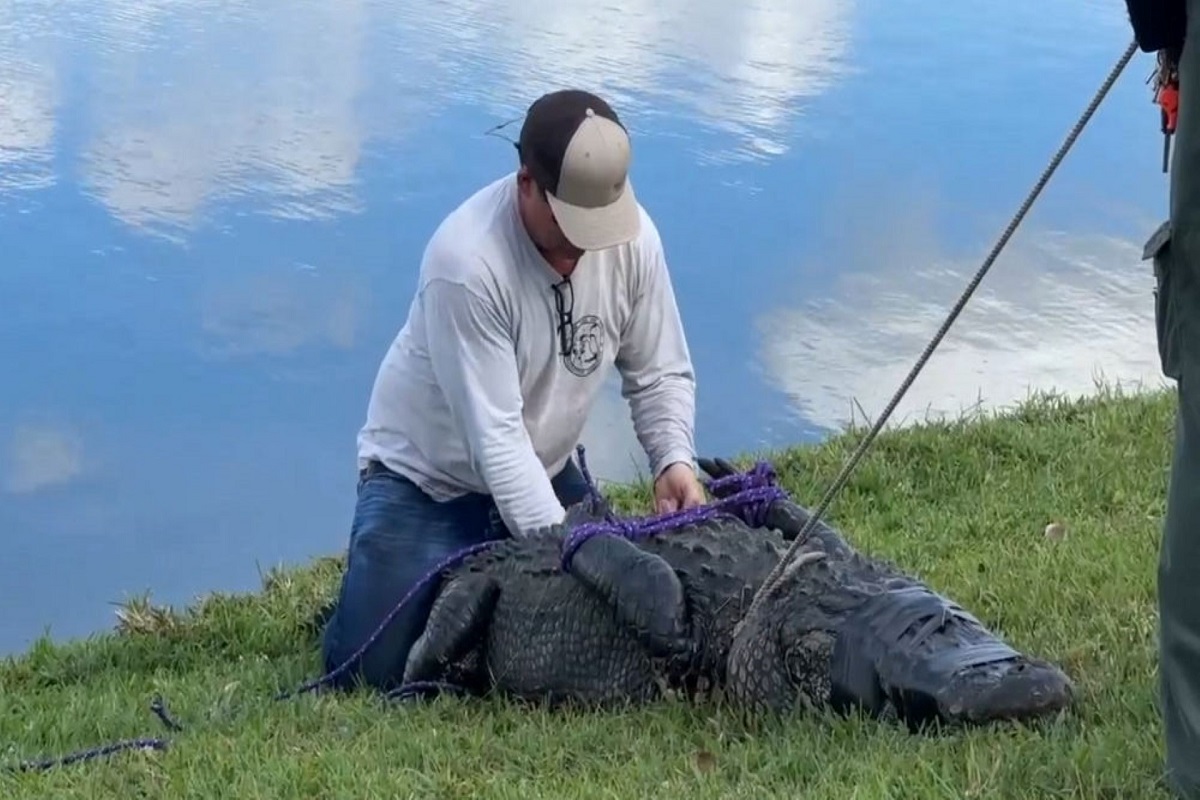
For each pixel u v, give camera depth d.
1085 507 7.81
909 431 8.99
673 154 14.91
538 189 5.53
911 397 10.79
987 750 4.32
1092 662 5.27
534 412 6.05
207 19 18.91
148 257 12.73
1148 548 6.75
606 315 6.02
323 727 5.60
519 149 5.60
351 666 6.32
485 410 5.82
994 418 9.20
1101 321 11.96
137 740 5.57
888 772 4.29
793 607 5.09
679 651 5.27
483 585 5.96
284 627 7.29
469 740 5.22
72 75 16.70
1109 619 5.68
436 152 14.77
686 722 5.22
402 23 18.83
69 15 18.86
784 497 5.88
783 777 4.53
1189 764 3.75
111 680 6.63
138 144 14.88
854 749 4.60
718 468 6.16
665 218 13.62
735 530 5.61
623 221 5.49
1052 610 6.07
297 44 17.95
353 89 16.39
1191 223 3.57
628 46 17.97
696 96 16.36
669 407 6.28
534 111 5.54
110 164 14.40
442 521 6.32
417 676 6.04
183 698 6.20
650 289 6.16
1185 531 3.69
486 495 6.37
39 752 5.64
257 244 13.00
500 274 5.74
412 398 6.29
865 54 17.89
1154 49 3.80
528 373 5.93
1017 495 8.05
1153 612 5.77
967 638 4.77
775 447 9.73
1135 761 4.17
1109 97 16.53
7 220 13.30
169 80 16.66
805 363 11.35
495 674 5.96
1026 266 12.87
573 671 5.68
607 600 5.41
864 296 12.32
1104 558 6.66
